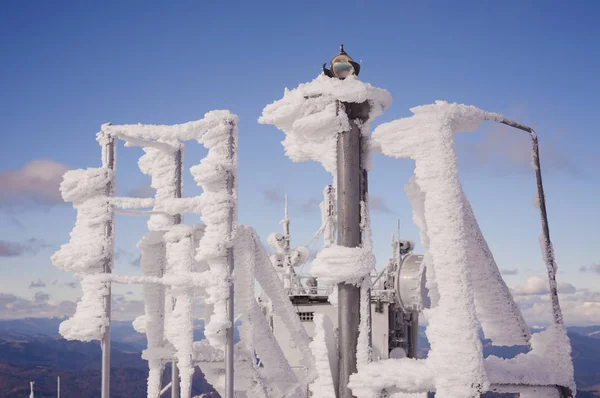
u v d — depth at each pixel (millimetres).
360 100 7105
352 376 6773
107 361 10344
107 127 10820
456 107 6512
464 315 6070
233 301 9531
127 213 10820
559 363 6895
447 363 6055
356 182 7129
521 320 7254
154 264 12938
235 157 9734
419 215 7047
